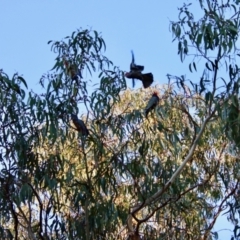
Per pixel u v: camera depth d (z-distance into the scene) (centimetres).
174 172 1145
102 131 1120
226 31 955
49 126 1038
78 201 1069
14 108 1038
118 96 1094
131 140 1151
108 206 1085
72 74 1063
